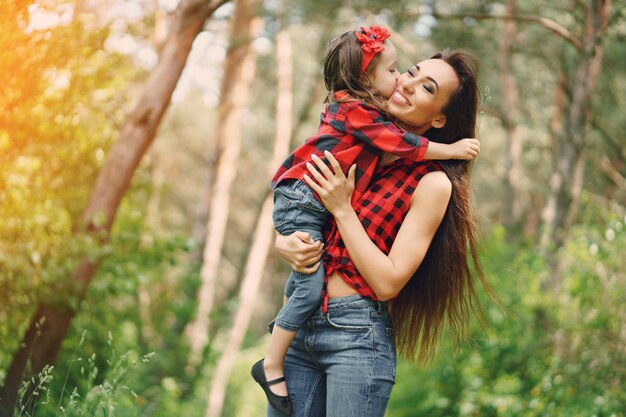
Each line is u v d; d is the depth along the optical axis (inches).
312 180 113.1
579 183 428.5
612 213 271.7
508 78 507.5
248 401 650.2
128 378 157.8
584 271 271.7
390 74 118.0
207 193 561.9
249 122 917.8
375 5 400.5
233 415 626.8
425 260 120.4
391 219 113.0
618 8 352.5
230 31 532.1
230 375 666.8
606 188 495.8
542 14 441.4
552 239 385.1
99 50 243.8
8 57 178.5
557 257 323.0
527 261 314.0
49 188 237.3
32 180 223.8
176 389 391.9
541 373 295.3
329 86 120.6
